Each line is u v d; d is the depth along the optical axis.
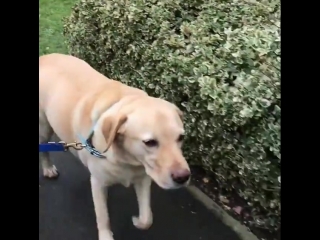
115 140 0.82
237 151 0.93
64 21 1.67
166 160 0.77
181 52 1.09
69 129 0.94
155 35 1.18
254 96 0.88
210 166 1.04
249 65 0.97
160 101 0.83
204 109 0.99
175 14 1.25
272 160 0.86
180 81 1.04
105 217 0.91
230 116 0.91
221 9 1.19
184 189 1.09
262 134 0.86
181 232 0.97
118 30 1.28
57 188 1.11
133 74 1.28
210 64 1.01
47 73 1.02
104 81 0.95
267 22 1.10
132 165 0.85
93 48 1.48
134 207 1.04
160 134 0.77
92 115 0.87
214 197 1.07
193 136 1.06
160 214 1.02
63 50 1.81
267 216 0.94
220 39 1.07
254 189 0.93
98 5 1.40
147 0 1.27
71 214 1.03
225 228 0.98
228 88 0.95
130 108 0.81
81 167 1.18
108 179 0.88
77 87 0.96
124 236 0.97
